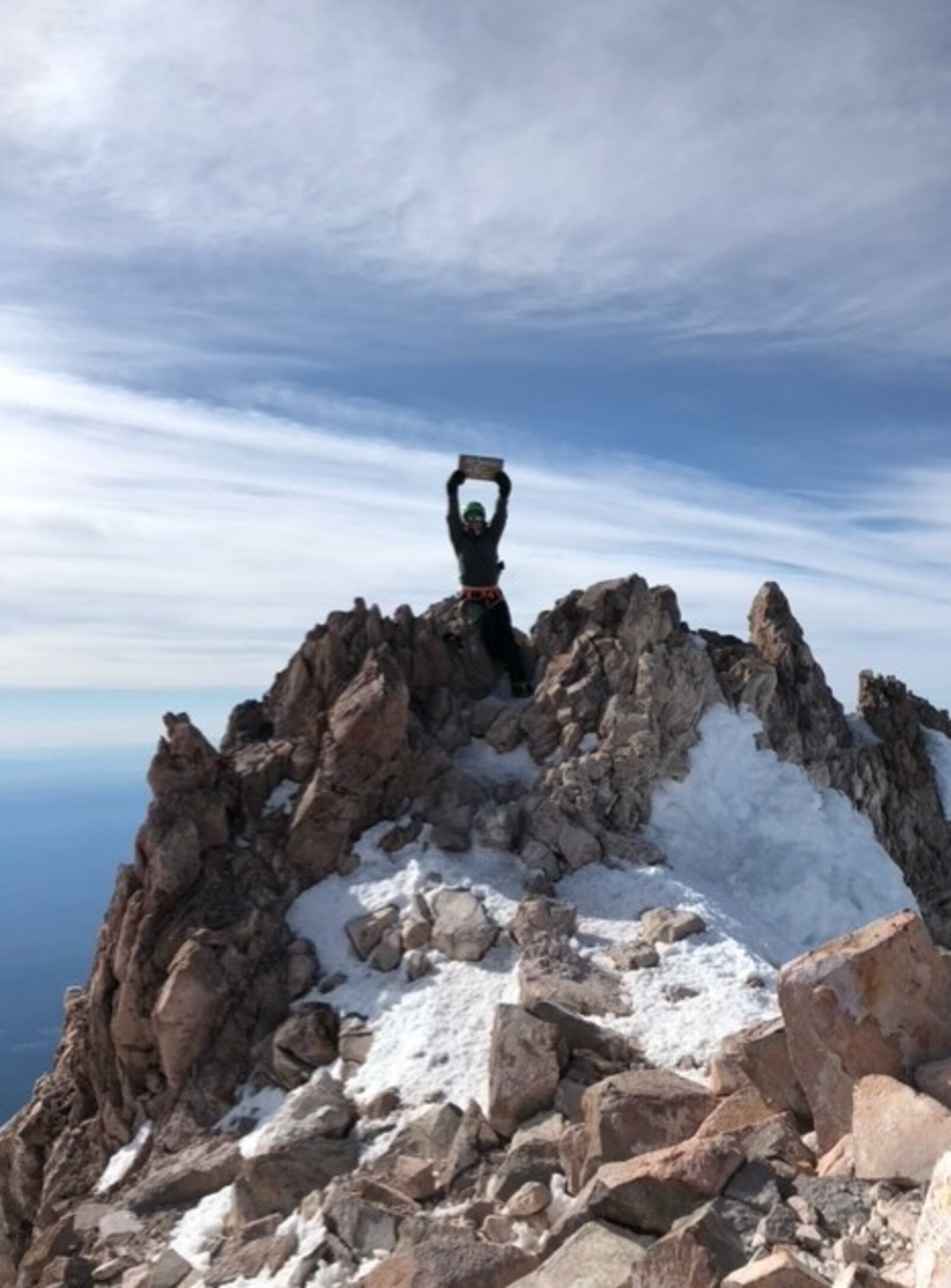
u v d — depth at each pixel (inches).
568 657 892.6
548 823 756.0
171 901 695.1
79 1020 765.3
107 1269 499.5
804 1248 334.6
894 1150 364.8
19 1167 698.2
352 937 674.8
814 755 932.0
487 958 647.8
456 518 920.9
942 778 1074.1
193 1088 613.9
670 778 829.2
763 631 1009.5
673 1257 328.8
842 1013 418.6
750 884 802.8
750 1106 435.5
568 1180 456.8
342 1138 541.3
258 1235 487.2
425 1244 394.6
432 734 858.1
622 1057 543.2
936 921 989.2
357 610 879.1
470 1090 550.9
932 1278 256.1
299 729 829.2
